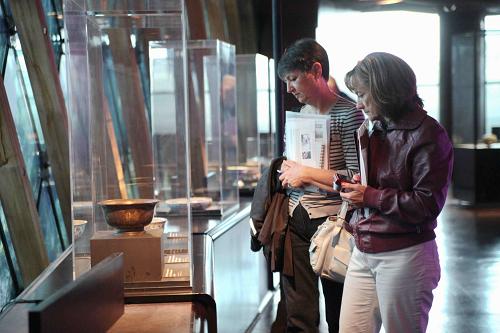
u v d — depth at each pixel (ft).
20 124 15.43
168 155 11.16
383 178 8.59
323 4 41.93
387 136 8.61
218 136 16.28
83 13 8.85
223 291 13.19
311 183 10.40
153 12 9.07
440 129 8.36
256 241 11.55
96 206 8.77
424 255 8.45
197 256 10.69
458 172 40.50
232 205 16.99
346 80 8.87
